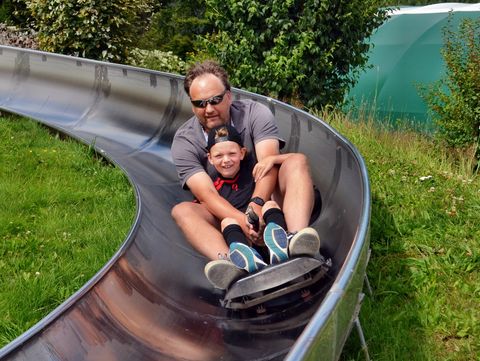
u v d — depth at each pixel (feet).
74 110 16.02
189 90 7.31
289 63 17.24
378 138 13.75
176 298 6.73
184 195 10.18
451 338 6.46
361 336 5.82
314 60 17.47
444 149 14.66
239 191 7.31
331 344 4.12
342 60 18.06
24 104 17.38
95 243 8.98
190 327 6.27
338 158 7.66
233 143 7.11
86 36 22.54
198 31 45.19
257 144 7.48
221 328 6.06
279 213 6.46
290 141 9.15
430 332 6.53
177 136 7.61
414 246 8.26
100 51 23.13
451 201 9.41
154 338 6.03
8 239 9.26
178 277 7.13
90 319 5.71
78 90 16.33
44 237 9.30
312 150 8.52
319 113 17.11
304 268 5.86
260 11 17.40
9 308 7.22
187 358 5.81
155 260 7.20
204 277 7.17
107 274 6.21
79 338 5.49
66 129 14.99
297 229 6.36
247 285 5.82
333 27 17.54
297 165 6.83
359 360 6.01
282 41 17.20
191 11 45.27
